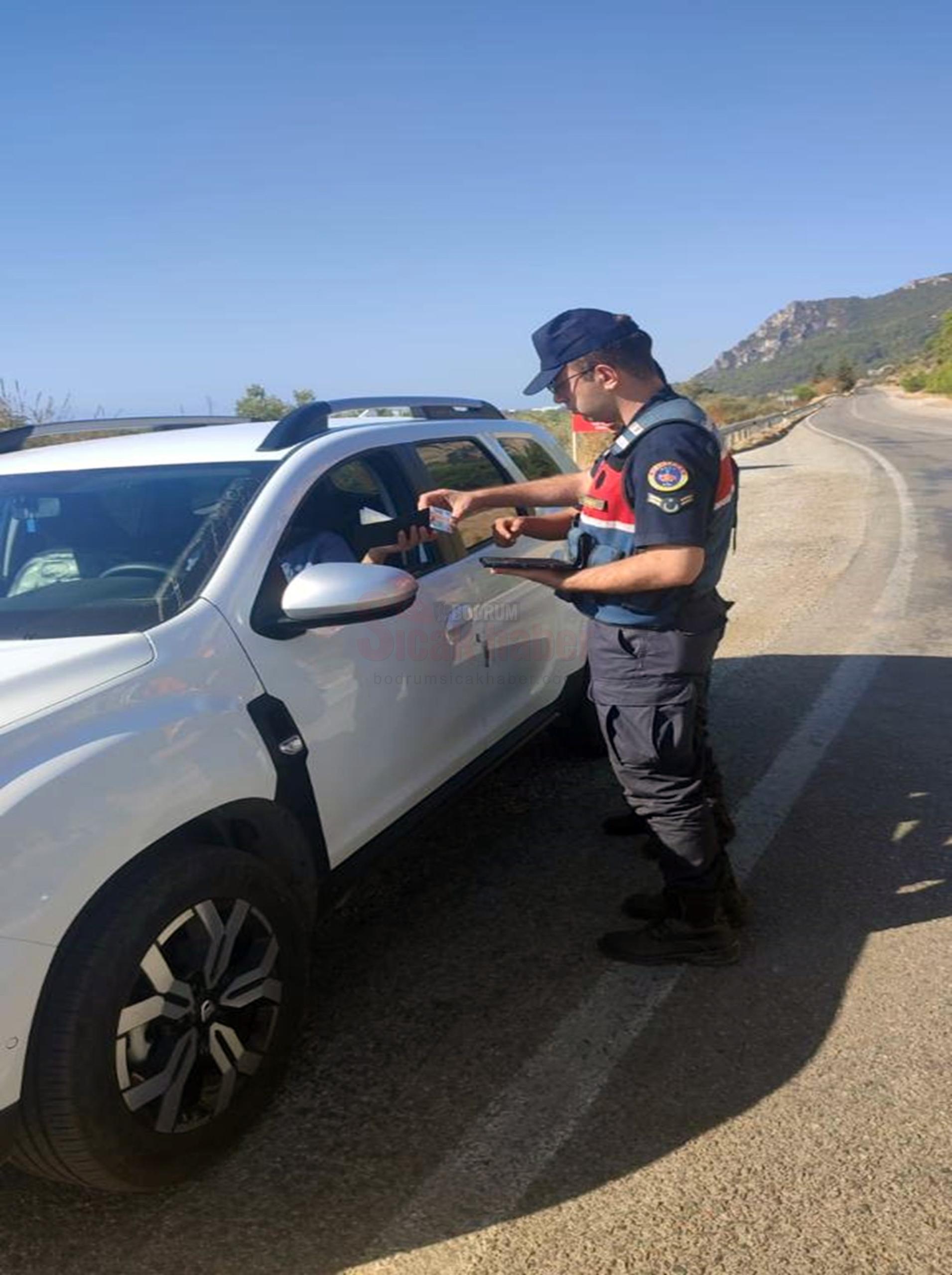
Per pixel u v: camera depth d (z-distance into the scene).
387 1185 2.32
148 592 2.71
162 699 2.37
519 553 4.16
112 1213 2.28
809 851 3.87
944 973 3.03
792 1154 2.34
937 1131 2.38
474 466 4.25
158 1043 2.24
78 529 3.08
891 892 3.54
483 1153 2.40
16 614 2.72
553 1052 2.77
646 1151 2.38
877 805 4.25
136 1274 2.12
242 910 2.41
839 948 3.21
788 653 6.71
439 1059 2.77
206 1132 2.34
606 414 2.87
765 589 8.99
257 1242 2.18
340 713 2.90
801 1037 2.77
